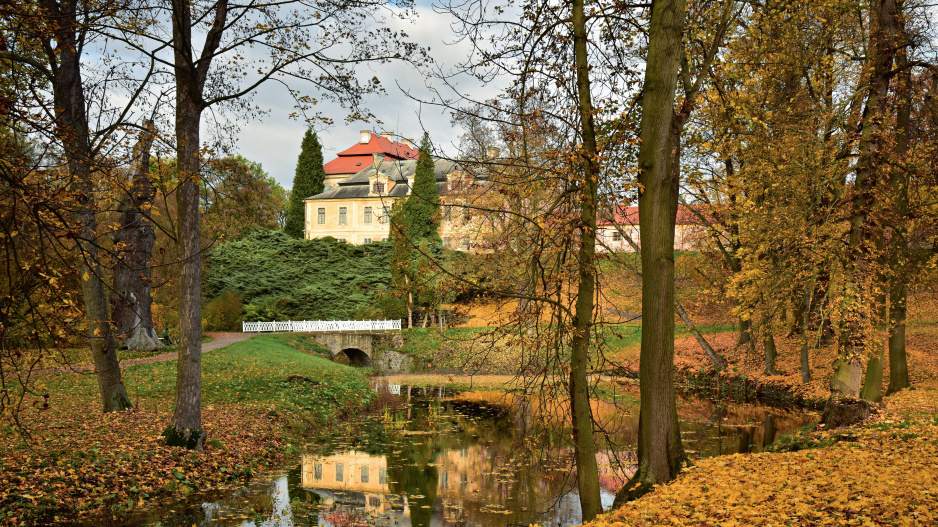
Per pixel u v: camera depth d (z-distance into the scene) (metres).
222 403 15.28
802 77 17.38
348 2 10.22
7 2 5.81
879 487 6.19
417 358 34.16
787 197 15.61
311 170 61.41
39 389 15.88
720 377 22.94
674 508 6.11
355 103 10.71
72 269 6.00
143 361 22.78
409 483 10.86
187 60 9.78
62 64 11.23
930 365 18.62
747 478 7.20
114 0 8.85
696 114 14.25
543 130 7.77
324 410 17.30
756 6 9.64
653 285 7.36
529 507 9.53
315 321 40.06
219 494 9.63
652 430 7.42
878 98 13.44
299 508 9.15
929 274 16.61
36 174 6.08
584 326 7.43
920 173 14.20
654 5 7.31
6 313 5.87
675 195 7.48
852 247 13.34
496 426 16.56
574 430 7.59
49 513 7.75
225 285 45.44
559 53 8.27
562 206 7.91
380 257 48.47
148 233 23.83
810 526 5.27
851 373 13.19
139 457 9.77
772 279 16.28
